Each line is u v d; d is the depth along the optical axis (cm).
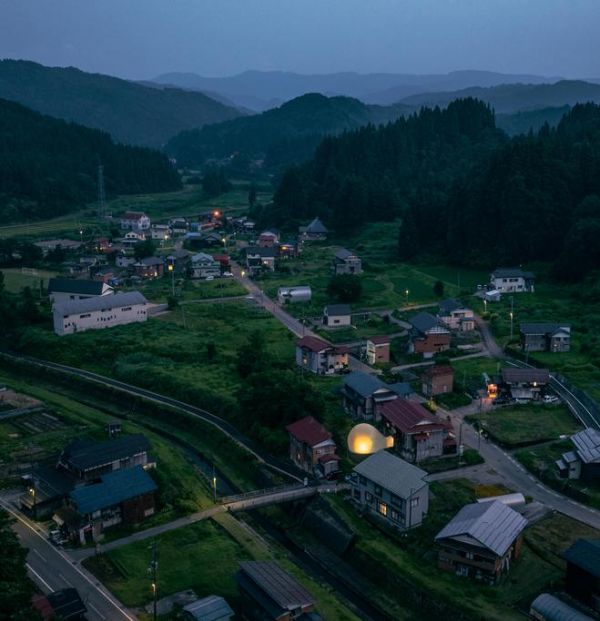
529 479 6400
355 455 6894
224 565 5212
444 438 6856
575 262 13575
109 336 10831
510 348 10094
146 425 8212
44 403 8688
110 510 5650
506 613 4594
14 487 6391
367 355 9756
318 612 4716
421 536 5512
